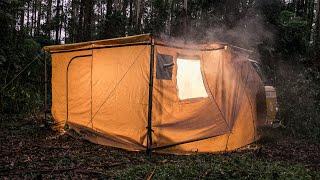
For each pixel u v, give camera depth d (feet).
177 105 28.09
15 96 43.73
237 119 31.30
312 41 63.82
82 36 80.07
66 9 122.62
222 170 21.44
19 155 24.41
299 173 22.24
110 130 29.07
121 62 28.68
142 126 26.89
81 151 26.37
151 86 26.13
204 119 29.35
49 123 34.65
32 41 55.36
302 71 51.21
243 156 26.37
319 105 43.37
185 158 25.39
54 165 22.25
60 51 33.99
